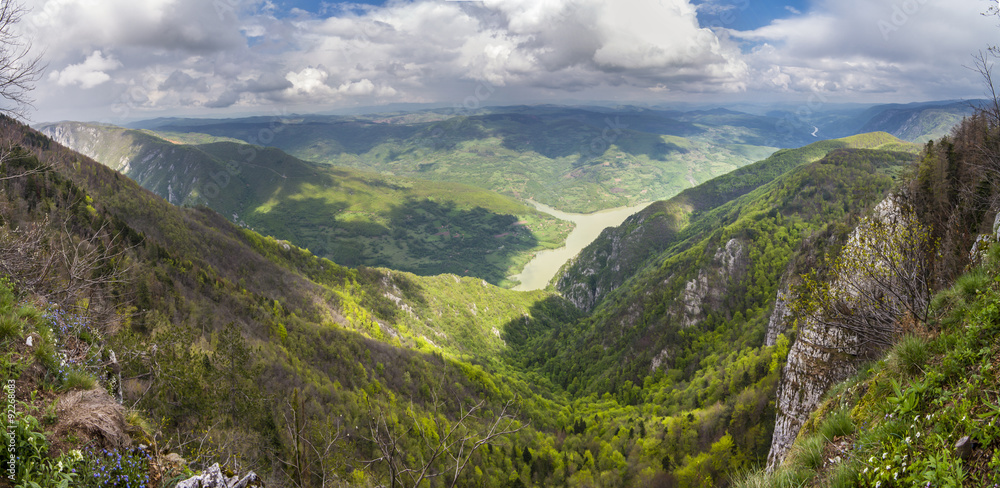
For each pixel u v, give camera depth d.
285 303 141.75
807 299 17.22
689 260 160.25
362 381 86.19
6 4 11.59
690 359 129.62
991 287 9.15
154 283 71.62
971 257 13.05
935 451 5.46
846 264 16.30
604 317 181.88
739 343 110.44
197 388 32.28
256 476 9.34
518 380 160.75
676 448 78.12
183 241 140.88
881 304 14.79
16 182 38.03
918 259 14.15
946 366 6.94
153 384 25.36
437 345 191.25
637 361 140.75
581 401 139.62
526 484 77.25
